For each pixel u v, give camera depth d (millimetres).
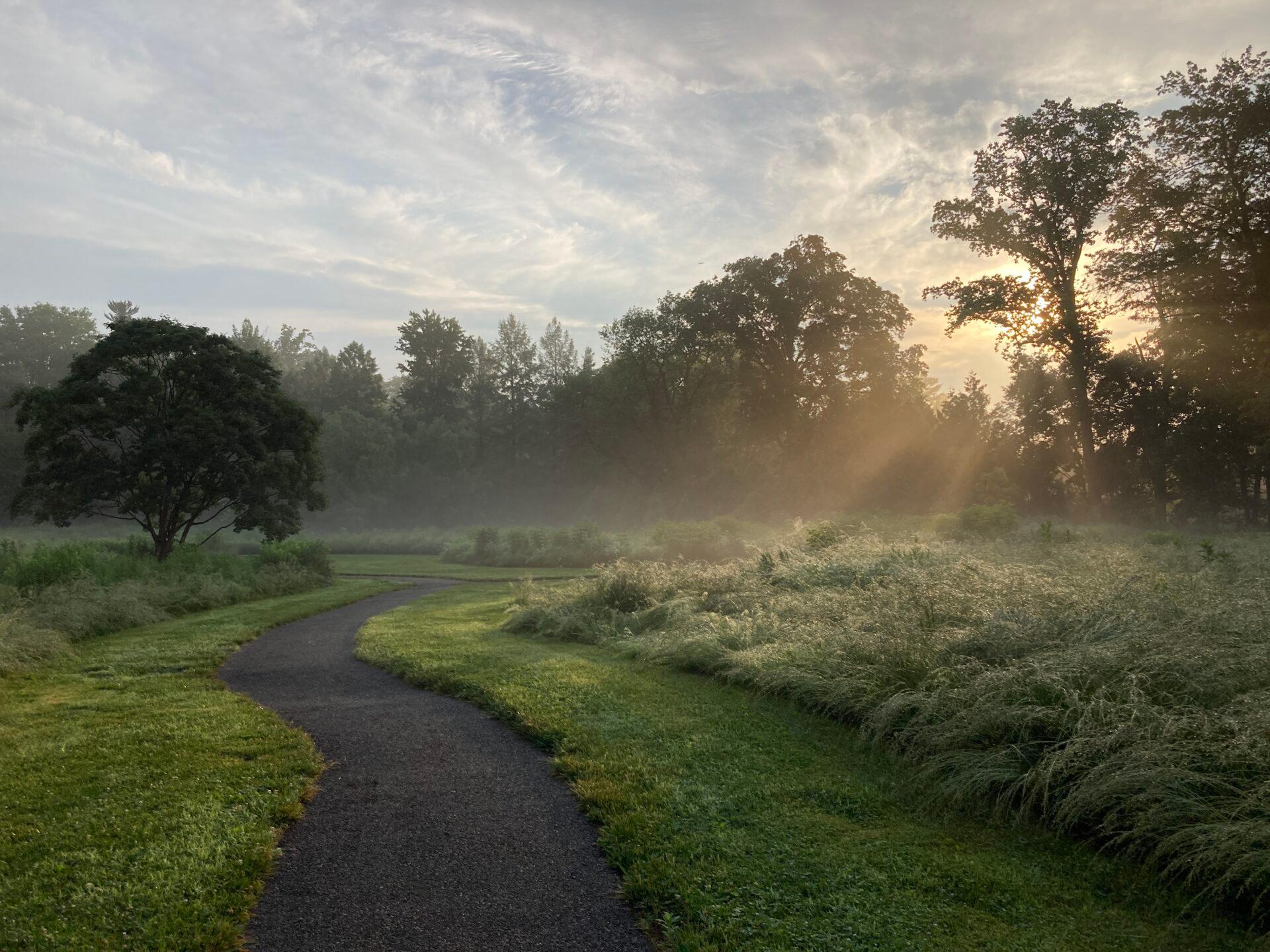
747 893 3631
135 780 5184
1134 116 34375
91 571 15602
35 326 79500
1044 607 7035
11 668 8797
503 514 74875
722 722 6500
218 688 8234
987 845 4145
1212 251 31031
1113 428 43656
